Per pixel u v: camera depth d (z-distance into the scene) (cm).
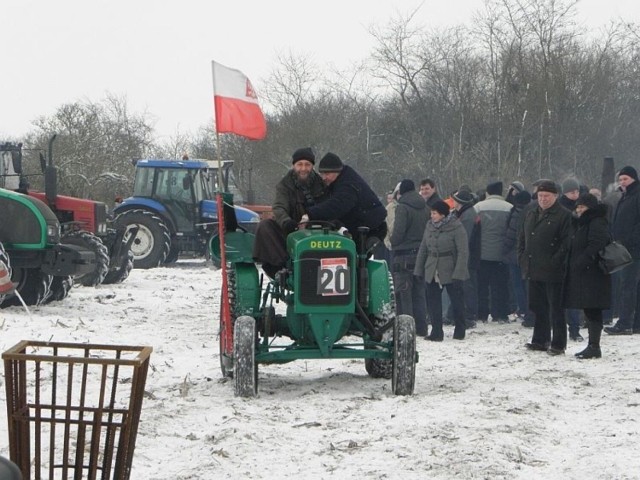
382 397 986
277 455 755
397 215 1485
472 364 1226
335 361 1248
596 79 4181
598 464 727
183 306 1875
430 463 728
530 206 1503
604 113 4188
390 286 1049
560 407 942
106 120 4656
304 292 990
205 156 5216
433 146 4400
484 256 1625
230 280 1070
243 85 1180
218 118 1153
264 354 1002
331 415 902
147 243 2772
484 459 738
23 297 1750
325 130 4484
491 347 1379
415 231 1486
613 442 799
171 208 2875
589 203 1246
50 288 1822
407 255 1483
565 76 4178
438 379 1105
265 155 4441
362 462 734
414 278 1484
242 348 983
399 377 993
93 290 2094
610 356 1275
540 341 1332
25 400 547
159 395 998
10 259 1702
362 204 1050
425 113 4519
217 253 1126
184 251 2967
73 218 2152
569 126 4156
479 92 4416
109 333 1457
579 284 1251
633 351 1316
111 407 552
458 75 4491
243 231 1110
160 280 2380
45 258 1703
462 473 702
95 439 545
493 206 1631
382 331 1021
